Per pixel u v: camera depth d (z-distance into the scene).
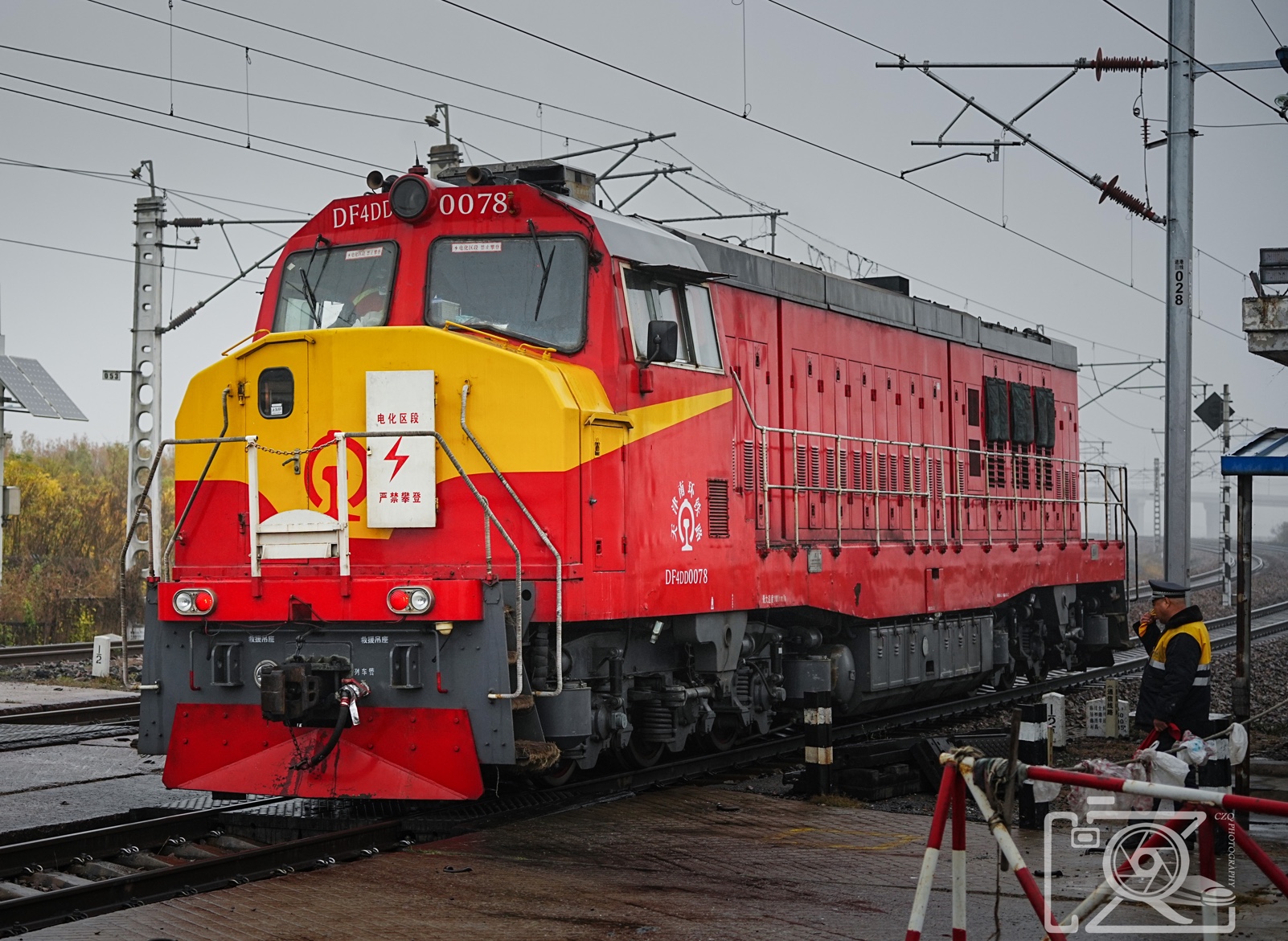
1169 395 15.35
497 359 9.50
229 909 7.17
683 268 10.83
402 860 8.38
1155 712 9.38
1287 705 17.92
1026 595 19.55
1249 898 7.49
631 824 9.56
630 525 10.11
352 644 9.22
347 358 9.69
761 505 12.64
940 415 17.38
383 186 10.65
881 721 15.60
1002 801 5.97
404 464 9.53
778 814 10.02
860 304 15.48
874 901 7.47
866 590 14.29
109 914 7.07
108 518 39.31
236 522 9.98
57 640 29.72
